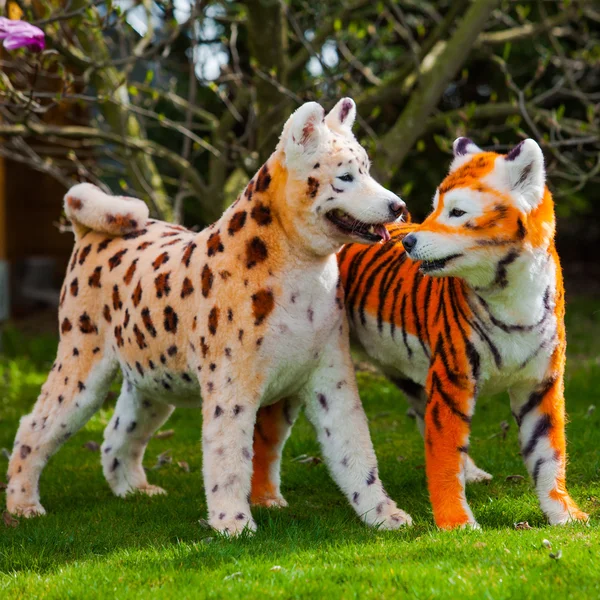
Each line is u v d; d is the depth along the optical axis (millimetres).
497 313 6785
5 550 7070
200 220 20641
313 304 7125
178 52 18906
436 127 14312
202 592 5754
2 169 18125
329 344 7305
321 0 14133
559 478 7035
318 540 6852
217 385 7098
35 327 20109
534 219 6648
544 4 17781
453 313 6988
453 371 6984
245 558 6324
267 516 7484
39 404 8320
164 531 7473
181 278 7465
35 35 8797
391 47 17484
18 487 8211
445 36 15867
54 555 7012
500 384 7066
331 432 7324
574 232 25688
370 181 6898
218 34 17531
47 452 8281
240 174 14250
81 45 13055
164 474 9664
